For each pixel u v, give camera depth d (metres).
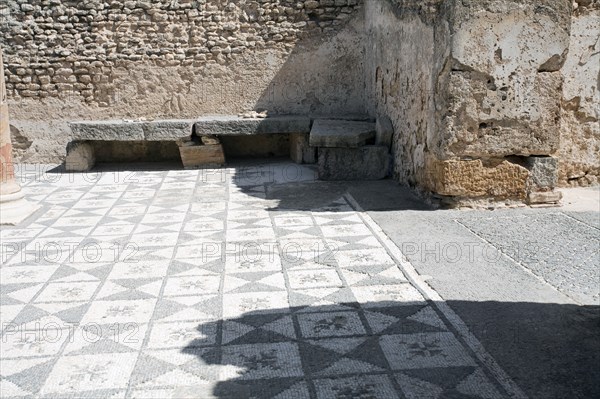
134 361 3.68
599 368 3.47
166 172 9.71
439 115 6.80
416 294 4.58
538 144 6.82
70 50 10.47
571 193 7.73
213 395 3.29
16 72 10.45
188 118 10.82
